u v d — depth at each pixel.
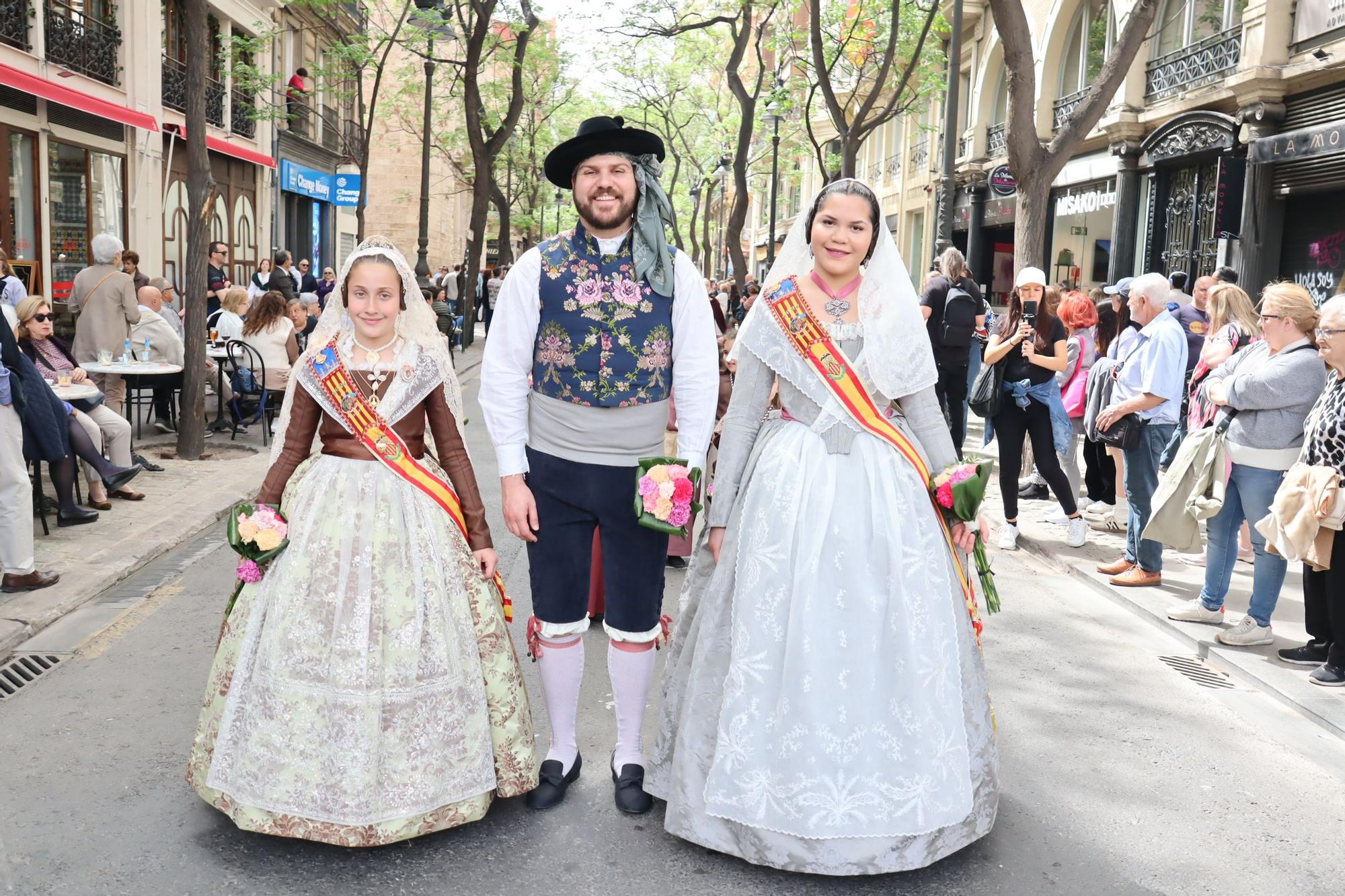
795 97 24.19
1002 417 6.90
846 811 2.83
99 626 4.90
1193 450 5.17
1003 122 22.31
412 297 3.22
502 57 21.44
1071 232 19.80
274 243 24.47
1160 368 5.84
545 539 3.28
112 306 8.98
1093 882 2.97
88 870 2.85
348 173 29.94
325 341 3.14
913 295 3.12
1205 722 4.19
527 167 36.03
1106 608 5.74
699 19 23.70
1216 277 8.93
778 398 3.29
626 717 3.40
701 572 3.21
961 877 2.98
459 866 2.94
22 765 3.48
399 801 2.90
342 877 2.86
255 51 20.00
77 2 15.34
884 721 2.87
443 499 3.13
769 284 3.15
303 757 2.87
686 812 3.00
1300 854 3.17
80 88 15.15
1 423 5.08
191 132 8.72
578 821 3.21
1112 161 17.61
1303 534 4.31
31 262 12.92
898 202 29.16
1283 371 4.69
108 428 7.14
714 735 2.98
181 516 6.85
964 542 3.10
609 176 3.12
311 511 3.04
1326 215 12.92
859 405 3.01
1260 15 13.55
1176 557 6.74
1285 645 4.99
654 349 3.20
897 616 2.89
